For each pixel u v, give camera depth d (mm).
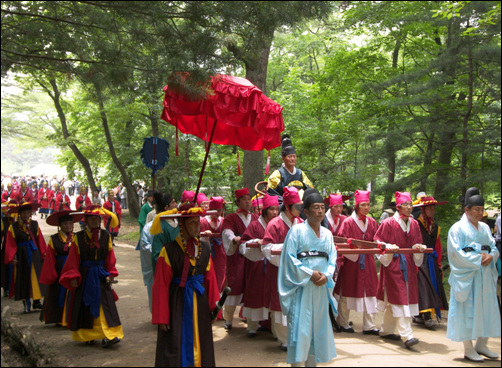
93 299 6164
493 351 5871
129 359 5652
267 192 7262
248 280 6461
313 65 28453
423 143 14008
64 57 7035
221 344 6191
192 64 6207
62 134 23938
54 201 26109
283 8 6461
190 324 4711
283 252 5000
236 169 16422
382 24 13672
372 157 12570
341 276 6887
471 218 5758
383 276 6543
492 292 5668
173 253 4770
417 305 6461
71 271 6160
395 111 13797
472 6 10039
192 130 8258
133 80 6816
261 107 7199
